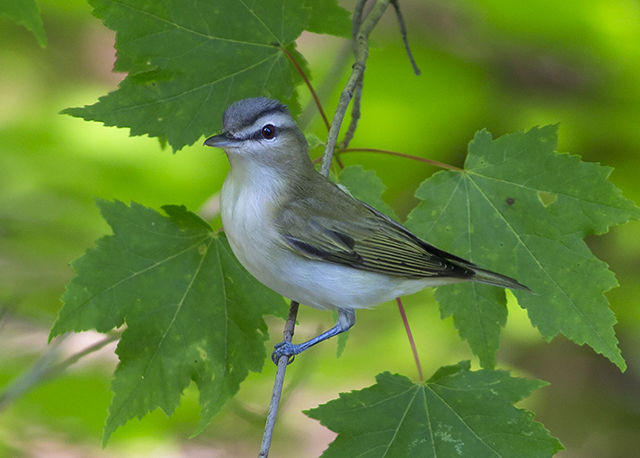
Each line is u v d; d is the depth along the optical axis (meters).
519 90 13.84
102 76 14.44
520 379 7.31
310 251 7.78
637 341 14.64
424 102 13.52
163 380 7.59
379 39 13.84
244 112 7.62
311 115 11.22
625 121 13.55
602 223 7.88
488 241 8.15
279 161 7.78
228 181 7.83
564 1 12.61
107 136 12.85
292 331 7.77
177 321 7.70
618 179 13.91
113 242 7.63
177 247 7.86
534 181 8.13
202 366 7.71
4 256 12.55
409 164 13.75
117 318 7.48
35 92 13.93
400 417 7.18
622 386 15.06
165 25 8.00
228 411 11.97
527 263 8.02
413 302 13.72
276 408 6.94
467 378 7.35
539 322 7.85
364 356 13.01
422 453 7.06
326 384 12.86
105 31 14.64
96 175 12.72
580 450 14.70
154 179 12.80
